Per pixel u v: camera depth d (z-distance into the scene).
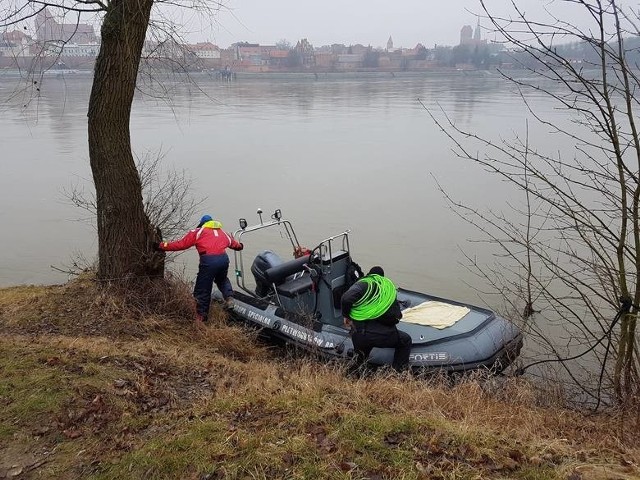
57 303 6.17
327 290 6.34
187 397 4.27
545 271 9.34
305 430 3.49
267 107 46.66
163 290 6.56
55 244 12.02
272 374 4.83
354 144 26.19
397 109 43.78
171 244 6.46
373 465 3.14
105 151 5.95
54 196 15.84
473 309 6.32
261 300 6.87
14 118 35.31
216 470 3.13
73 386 4.07
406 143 26.08
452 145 24.66
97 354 4.79
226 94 62.81
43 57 6.03
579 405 4.90
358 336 5.38
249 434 3.45
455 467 3.12
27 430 3.56
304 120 36.88
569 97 5.17
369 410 3.86
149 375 4.54
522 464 3.21
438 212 14.03
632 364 4.38
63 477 3.18
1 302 6.47
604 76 3.80
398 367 5.45
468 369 5.49
